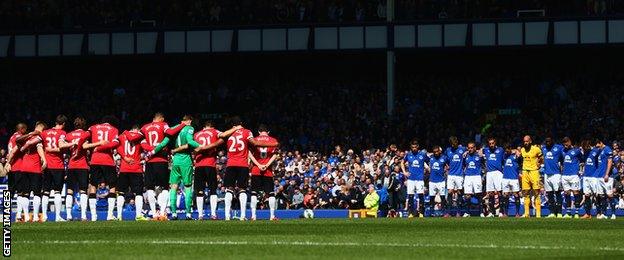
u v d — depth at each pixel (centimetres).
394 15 4888
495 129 4475
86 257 1245
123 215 3503
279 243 1507
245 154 2572
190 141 2548
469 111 4819
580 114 4612
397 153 3531
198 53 4972
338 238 1634
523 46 4712
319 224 2206
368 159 4003
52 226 2102
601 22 4653
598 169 3031
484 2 4794
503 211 3228
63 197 3484
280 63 5309
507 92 4991
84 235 1720
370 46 4822
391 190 3466
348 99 5012
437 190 3325
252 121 5022
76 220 2564
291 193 3844
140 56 5025
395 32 4797
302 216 3653
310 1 4925
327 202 3778
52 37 5053
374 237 1664
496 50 4850
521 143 4322
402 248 1412
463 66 5147
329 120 4834
